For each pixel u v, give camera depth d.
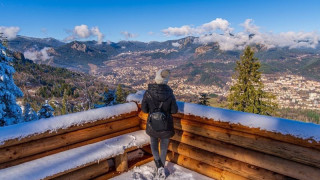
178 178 2.86
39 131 2.40
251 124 2.28
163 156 2.89
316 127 1.91
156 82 2.78
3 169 2.21
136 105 3.54
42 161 2.40
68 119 2.67
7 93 8.74
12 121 8.88
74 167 2.43
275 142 2.17
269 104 17.59
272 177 2.28
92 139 3.00
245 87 18.30
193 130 2.90
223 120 2.52
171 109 2.77
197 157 2.95
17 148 2.29
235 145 2.54
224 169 2.68
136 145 3.07
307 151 1.96
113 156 2.79
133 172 3.02
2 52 8.95
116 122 3.28
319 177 1.94
